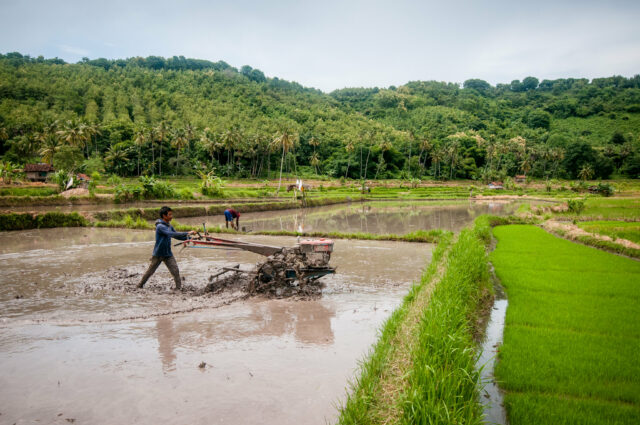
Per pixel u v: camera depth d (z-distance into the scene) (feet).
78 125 218.38
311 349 17.76
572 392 15.19
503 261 44.34
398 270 36.24
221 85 582.76
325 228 84.84
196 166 306.35
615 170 419.74
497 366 17.31
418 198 239.09
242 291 27.32
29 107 346.74
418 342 14.97
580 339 20.45
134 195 141.18
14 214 64.80
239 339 18.84
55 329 19.62
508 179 344.28
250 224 92.02
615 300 27.91
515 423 12.96
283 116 509.35
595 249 54.39
